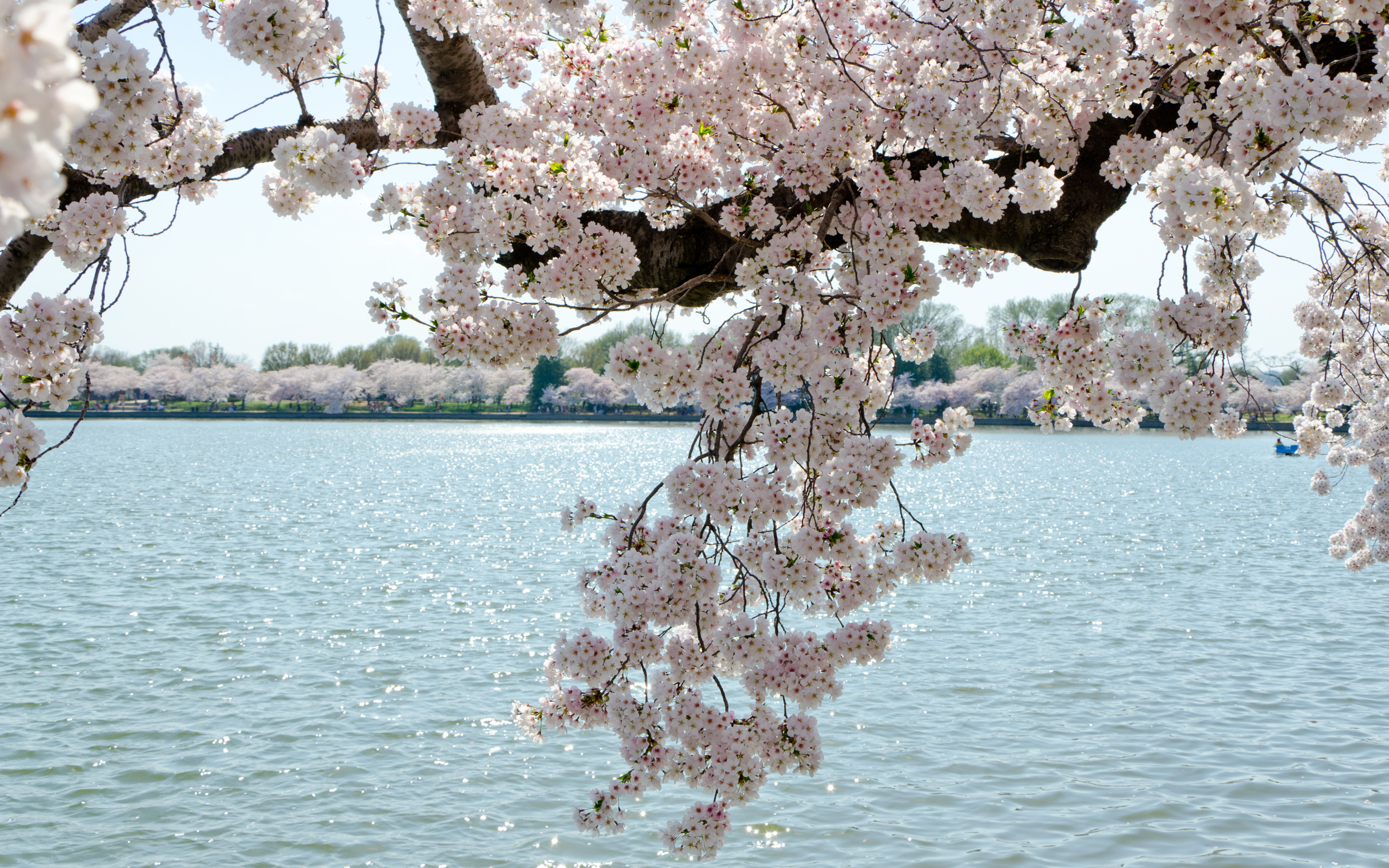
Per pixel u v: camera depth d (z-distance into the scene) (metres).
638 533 3.74
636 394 3.68
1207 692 15.12
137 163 3.49
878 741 13.16
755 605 4.34
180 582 24.27
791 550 3.74
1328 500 49.38
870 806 11.23
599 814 3.58
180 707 14.25
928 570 3.98
